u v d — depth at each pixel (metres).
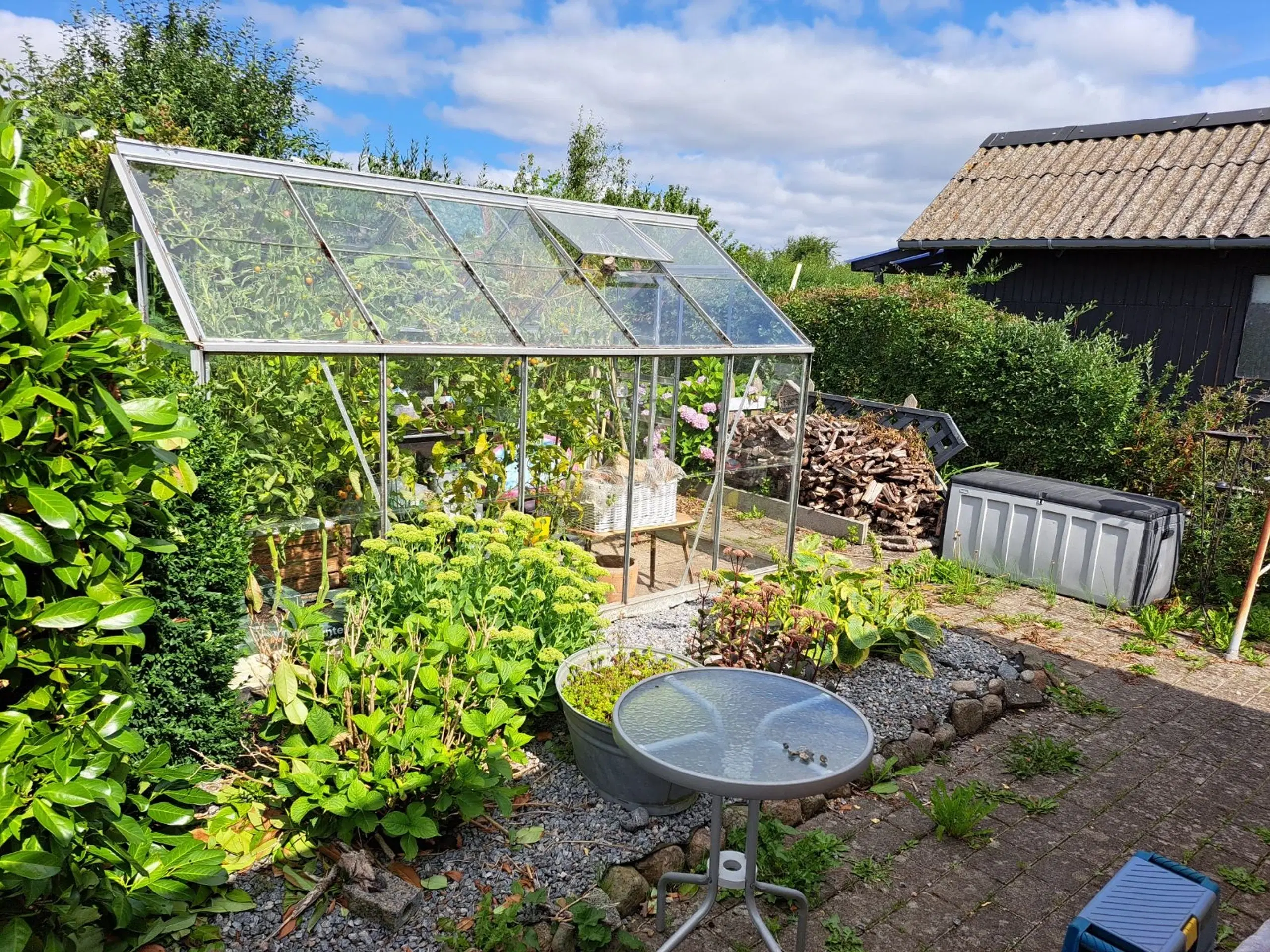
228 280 4.61
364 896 3.11
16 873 2.23
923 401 11.49
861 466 9.49
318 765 3.46
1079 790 4.66
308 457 4.72
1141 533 7.48
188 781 3.31
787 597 5.46
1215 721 5.62
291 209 5.38
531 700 4.15
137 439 2.63
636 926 3.32
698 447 6.81
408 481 5.18
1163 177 11.66
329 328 4.75
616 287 6.63
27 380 2.28
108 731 2.65
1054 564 8.07
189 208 4.92
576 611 4.63
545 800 3.92
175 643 3.50
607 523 6.24
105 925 2.91
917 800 4.31
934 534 9.47
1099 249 11.22
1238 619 6.79
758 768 2.65
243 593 3.75
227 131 16.11
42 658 2.46
